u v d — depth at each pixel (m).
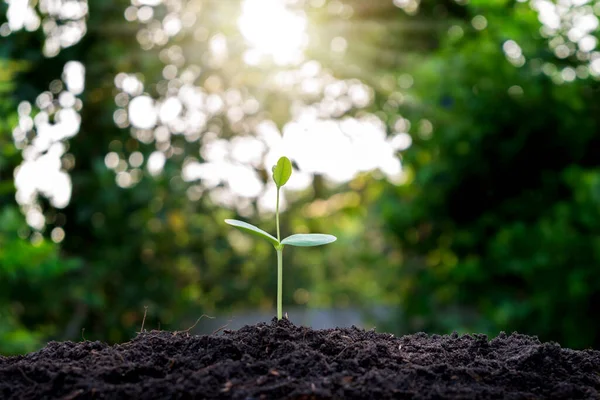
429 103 4.34
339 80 5.48
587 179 3.76
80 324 4.30
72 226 4.38
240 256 5.02
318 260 6.35
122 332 4.47
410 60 4.69
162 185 4.32
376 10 5.36
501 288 4.40
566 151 4.34
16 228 3.34
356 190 5.42
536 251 4.04
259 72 4.77
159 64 4.47
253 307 5.78
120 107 4.40
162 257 4.56
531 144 4.36
